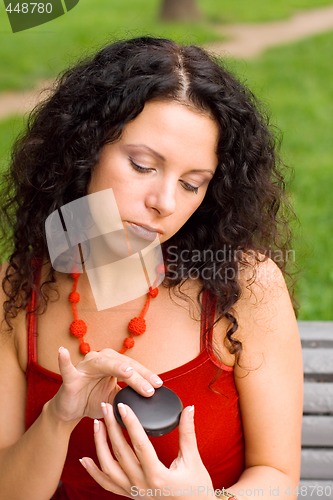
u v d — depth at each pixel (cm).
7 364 251
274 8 2075
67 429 225
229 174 237
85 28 1639
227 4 2094
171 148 216
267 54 1573
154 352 242
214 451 246
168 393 214
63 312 248
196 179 223
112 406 213
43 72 1301
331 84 1348
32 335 247
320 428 304
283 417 248
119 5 2011
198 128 219
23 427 252
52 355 246
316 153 971
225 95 224
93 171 228
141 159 218
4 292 252
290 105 1202
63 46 1462
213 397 243
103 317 246
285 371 249
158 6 1909
